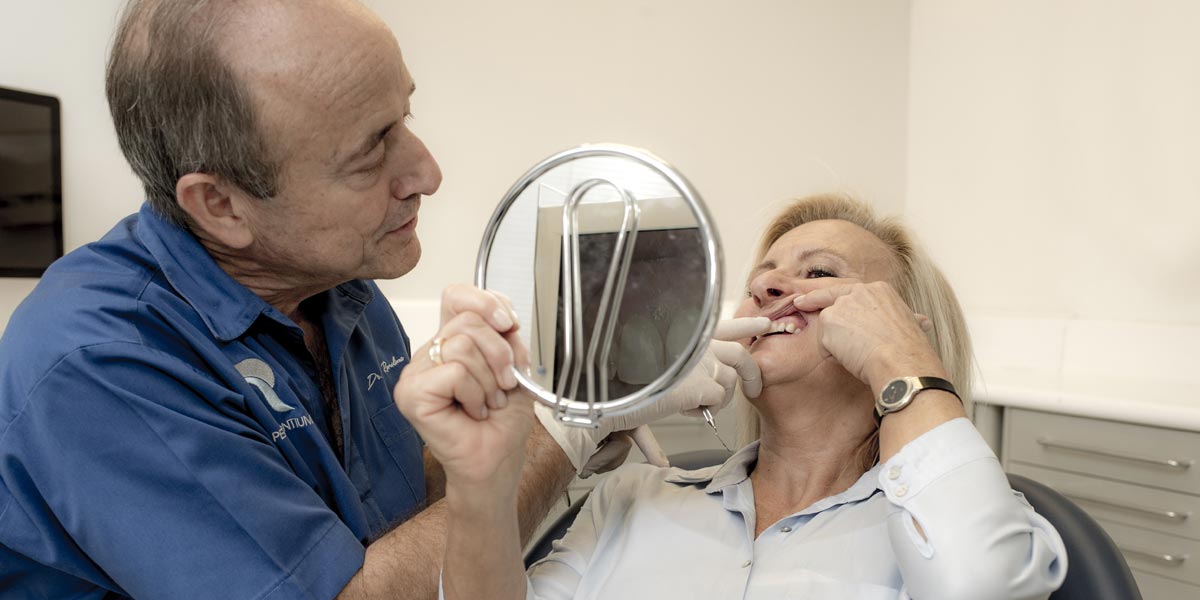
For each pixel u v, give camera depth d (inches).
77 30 82.9
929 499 33.4
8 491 34.6
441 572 34.7
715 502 44.3
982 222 103.2
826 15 106.8
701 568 41.2
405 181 39.6
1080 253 93.7
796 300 42.4
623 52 103.2
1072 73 93.4
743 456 45.9
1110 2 89.4
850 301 39.7
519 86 101.0
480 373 29.0
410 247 41.6
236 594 34.1
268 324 42.3
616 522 45.2
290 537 35.1
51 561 35.6
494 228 30.5
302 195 36.9
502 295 30.3
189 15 35.2
